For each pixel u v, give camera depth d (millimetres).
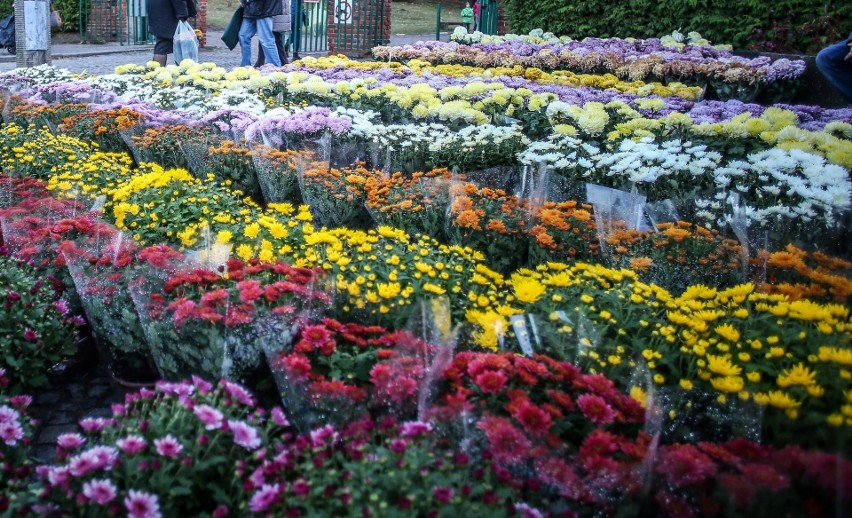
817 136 4984
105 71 13273
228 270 3141
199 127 6016
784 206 4008
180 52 11344
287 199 5312
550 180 4555
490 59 10484
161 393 2621
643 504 2139
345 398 2512
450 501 1973
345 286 3174
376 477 2072
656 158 4730
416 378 2482
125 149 6582
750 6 11500
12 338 3201
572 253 4121
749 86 8828
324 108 6254
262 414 2580
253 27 11602
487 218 4324
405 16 29766
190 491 2191
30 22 10875
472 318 2861
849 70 7145
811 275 3381
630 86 8516
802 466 1941
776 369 2611
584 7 13797
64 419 3207
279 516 2049
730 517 2020
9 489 2270
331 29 15367
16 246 3963
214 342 2830
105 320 3230
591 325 2770
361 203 4918
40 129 6910
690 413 2451
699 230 3863
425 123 6004
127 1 19031
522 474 2199
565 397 2342
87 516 2090
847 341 2592
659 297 3180
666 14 12656
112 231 3568
